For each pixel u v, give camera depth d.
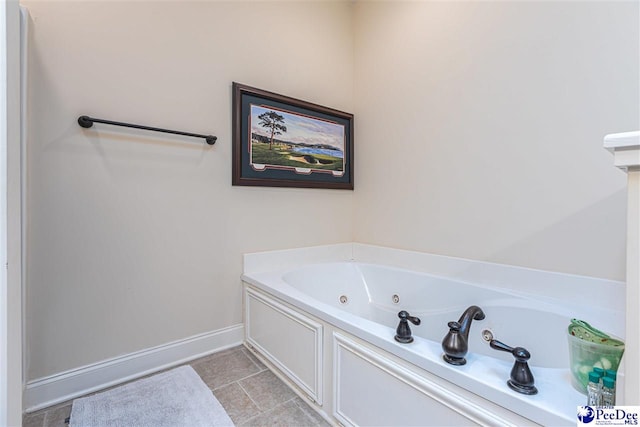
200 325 1.86
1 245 0.76
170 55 1.71
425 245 2.08
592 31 1.36
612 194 1.33
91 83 1.48
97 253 1.52
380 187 2.41
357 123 2.61
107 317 1.55
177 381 1.60
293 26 2.26
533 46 1.54
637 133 0.55
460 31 1.85
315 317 1.40
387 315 2.13
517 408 0.75
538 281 1.55
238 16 1.98
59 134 1.40
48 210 1.38
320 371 1.37
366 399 1.15
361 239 2.57
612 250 1.33
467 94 1.82
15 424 0.79
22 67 1.26
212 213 1.89
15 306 0.80
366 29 2.51
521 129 1.60
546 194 1.52
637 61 1.25
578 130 1.41
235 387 1.56
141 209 1.64
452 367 0.89
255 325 1.90
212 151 1.88
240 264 2.02
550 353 1.37
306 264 2.32
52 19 1.37
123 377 1.60
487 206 1.74
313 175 2.35
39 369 1.38
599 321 1.29
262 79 2.09
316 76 2.39
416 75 2.12
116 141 1.55
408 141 2.18
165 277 1.73
